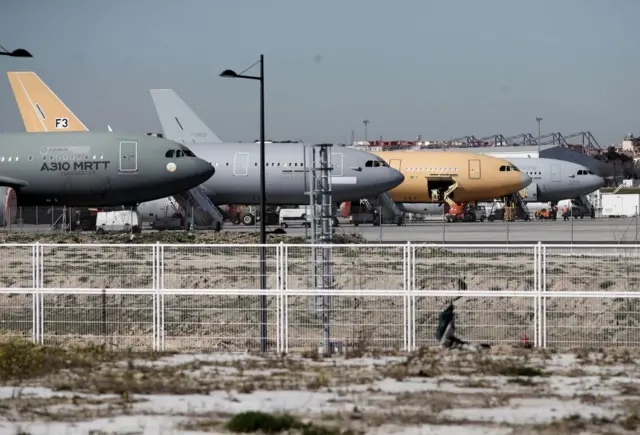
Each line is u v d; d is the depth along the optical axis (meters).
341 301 107.12
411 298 93.31
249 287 113.00
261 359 85.19
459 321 104.50
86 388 70.50
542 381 72.81
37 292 96.44
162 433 56.31
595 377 74.75
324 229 113.75
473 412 61.81
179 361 84.12
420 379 73.69
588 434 56.59
